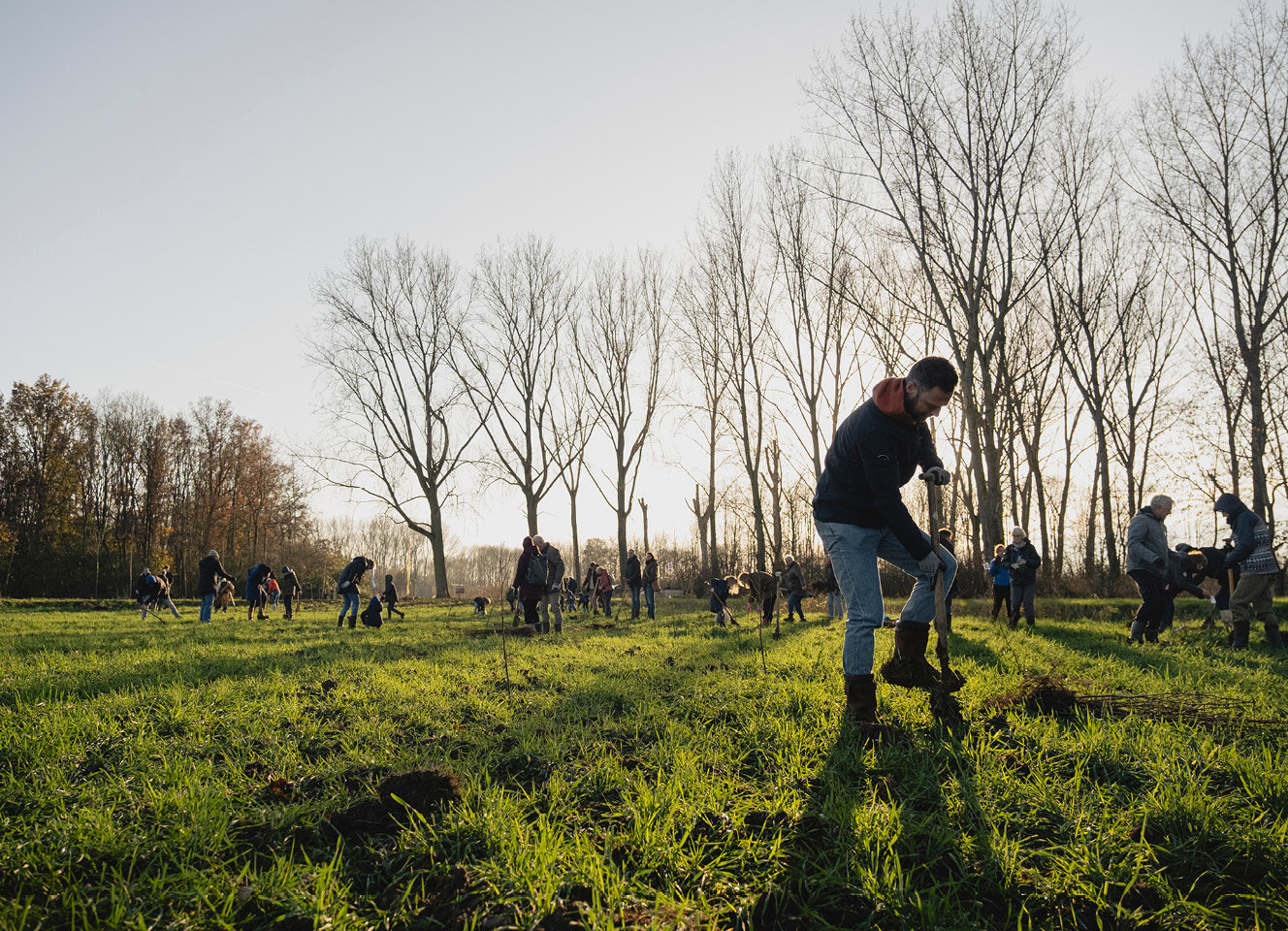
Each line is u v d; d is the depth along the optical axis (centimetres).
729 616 1423
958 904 228
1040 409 3362
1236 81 2161
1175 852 254
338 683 629
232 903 233
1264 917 220
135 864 260
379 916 228
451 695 569
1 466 4644
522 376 3825
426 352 3931
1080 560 3834
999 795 305
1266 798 290
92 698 561
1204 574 1124
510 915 227
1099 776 333
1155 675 609
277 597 2455
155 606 3303
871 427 393
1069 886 238
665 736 415
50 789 329
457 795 311
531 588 1202
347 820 295
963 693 496
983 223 1975
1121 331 2914
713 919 221
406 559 8694
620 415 3581
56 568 4609
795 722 429
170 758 382
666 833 274
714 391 3262
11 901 232
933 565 409
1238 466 2678
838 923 226
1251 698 486
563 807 303
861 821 275
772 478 3241
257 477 5519
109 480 5359
